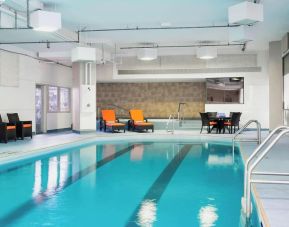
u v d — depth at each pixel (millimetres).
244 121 18484
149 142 13922
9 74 13789
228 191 6000
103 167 8406
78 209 4984
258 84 18281
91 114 16234
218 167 8336
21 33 11172
